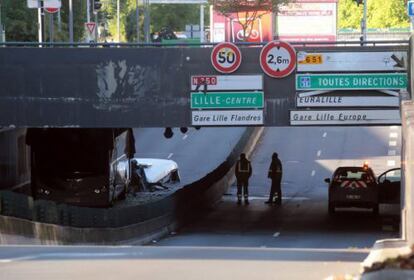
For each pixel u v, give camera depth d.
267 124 52.66
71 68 52.28
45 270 20.17
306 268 20.30
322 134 96.19
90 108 52.56
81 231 46.31
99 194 60.59
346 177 60.66
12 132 67.00
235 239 50.38
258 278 19.12
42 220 43.56
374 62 51.75
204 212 65.44
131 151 72.88
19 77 52.34
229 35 116.19
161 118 52.69
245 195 69.12
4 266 20.67
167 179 78.75
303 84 52.12
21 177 70.12
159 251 22.78
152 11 178.00
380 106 52.06
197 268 20.33
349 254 22.41
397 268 16.58
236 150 83.06
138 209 51.91
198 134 99.25
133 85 52.41
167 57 52.25
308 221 58.81
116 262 21.14
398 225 56.09
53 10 69.50
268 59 52.03
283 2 109.31
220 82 52.31
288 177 79.94
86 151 60.50
